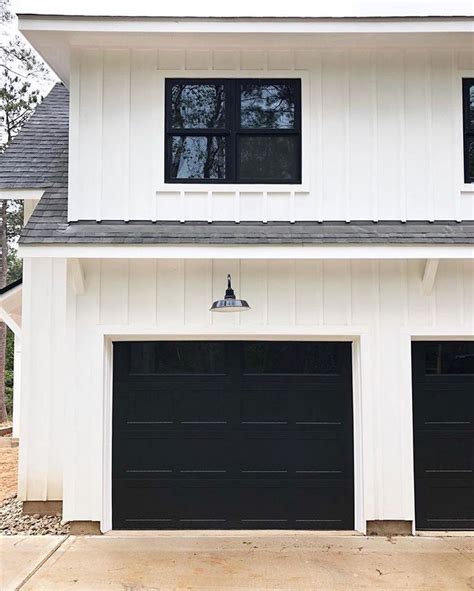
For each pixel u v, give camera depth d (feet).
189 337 23.40
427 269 22.65
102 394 22.86
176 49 23.29
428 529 23.07
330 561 19.84
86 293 23.06
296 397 23.72
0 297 33.01
